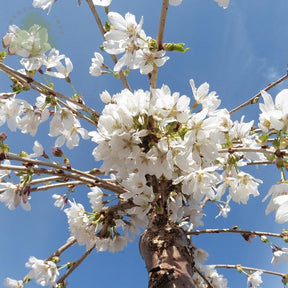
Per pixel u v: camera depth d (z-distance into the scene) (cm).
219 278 46
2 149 27
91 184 34
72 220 34
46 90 30
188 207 36
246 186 31
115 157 26
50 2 23
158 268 25
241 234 41
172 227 29
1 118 31
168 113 25
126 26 26
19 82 29
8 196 31
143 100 25
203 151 25
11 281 38
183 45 25
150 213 32
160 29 24
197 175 28
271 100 23
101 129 25
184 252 28
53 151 31
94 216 34
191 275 26
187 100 25
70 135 35
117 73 37
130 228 36
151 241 28
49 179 31
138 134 24
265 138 25
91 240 34
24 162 30
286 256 39
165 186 30
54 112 32
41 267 36
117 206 34
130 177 28
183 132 25
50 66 28
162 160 25
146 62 26
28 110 32
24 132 32
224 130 28
